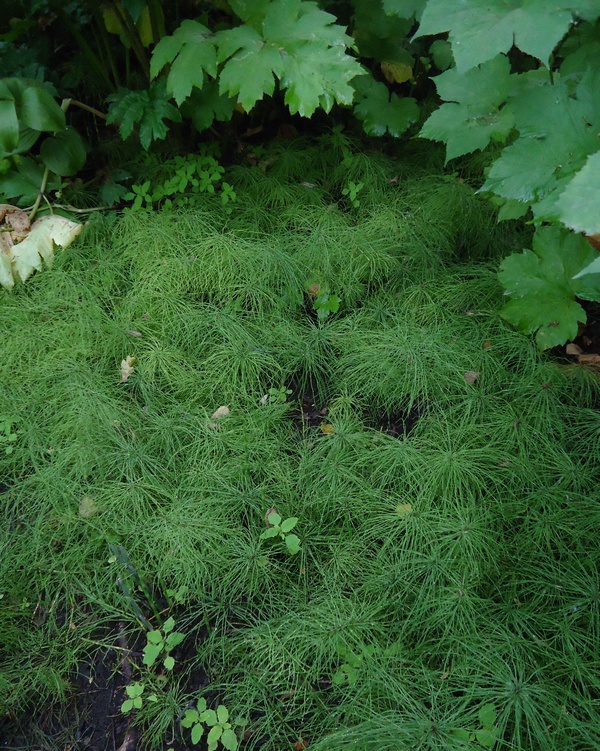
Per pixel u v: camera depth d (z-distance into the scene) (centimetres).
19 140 159
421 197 172
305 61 137
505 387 134
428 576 109
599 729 91
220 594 112
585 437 125
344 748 93
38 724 103
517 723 91
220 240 159
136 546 116
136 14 162
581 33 118
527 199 101
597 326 143
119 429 132
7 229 162
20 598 114
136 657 108
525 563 110
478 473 121
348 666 101
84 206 176
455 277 154
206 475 124
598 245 102
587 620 103
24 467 129
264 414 133
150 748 99
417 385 134
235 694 102
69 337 147
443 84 118
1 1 181
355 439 127
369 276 158
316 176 182
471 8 88
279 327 148
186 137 188
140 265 160
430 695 97
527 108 99
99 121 197
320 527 119
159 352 143
